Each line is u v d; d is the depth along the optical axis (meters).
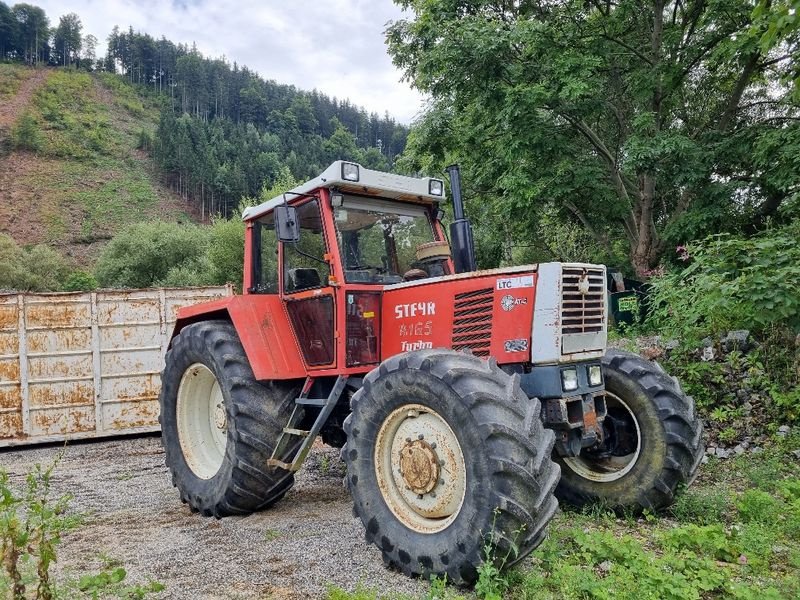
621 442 4.11
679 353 6.38
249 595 2.76
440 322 3.66
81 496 5.02
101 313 8.30
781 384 5.77
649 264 12.07
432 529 2.90
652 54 11.61
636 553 2.93
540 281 3.27
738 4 10.43
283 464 4.01
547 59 10.85
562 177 11.29
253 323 4.23
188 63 150.75
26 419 7.86
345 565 3.11
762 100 11.90
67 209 80.38
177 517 4.29
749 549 3.12
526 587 2.66
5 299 7.88
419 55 11.95
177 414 4.75
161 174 98.38
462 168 13.54
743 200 11.04
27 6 146.00
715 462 5.12
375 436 3.18
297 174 91.44
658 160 10.70
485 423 2.66
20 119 106.50
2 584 2.23
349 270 4.02
